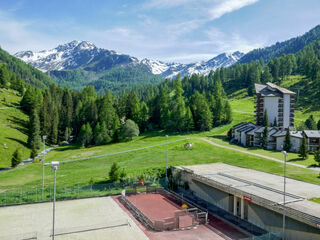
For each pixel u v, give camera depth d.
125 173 54.31
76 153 95.94
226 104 134.75
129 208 40.47
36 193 46.66
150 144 99.19
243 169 51.50
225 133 117.00
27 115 139.38
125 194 47.66
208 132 120.00
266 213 32.44
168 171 56.59
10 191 47.88
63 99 171.00
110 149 97.25
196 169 51.47
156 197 46.53
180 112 124.50
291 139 80.38
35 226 33.09
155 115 148.75
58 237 29.94
